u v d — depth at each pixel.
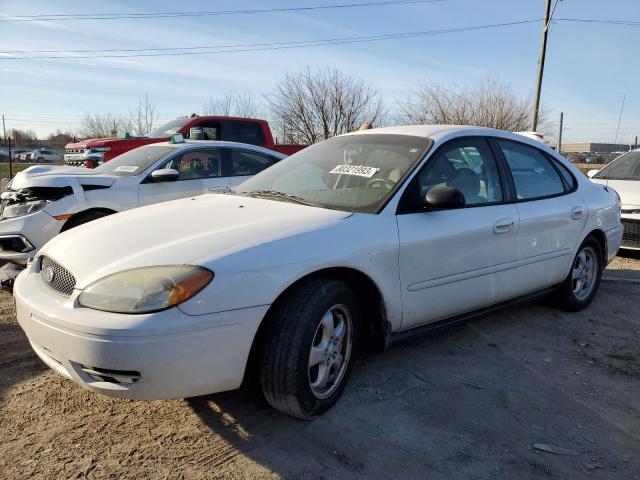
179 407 2.92
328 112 26.53
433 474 2.42
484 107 28.80
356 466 2.46
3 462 2.41
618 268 6.72
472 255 3.50
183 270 2.40
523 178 4.12
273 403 2.70
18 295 2.78
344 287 2.84
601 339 4.14
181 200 3.64
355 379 3.29
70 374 2.45
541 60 22.67
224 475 2.38
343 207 3.22
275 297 2.55
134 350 2.25
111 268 2.50
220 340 2.40
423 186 3.36
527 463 2.53
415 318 3.26
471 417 2.91
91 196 5.70
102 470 2.38
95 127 36.19
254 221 2.90
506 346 3.92
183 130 10.09
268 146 11.16
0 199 6.20
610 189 5.21
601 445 2.70
